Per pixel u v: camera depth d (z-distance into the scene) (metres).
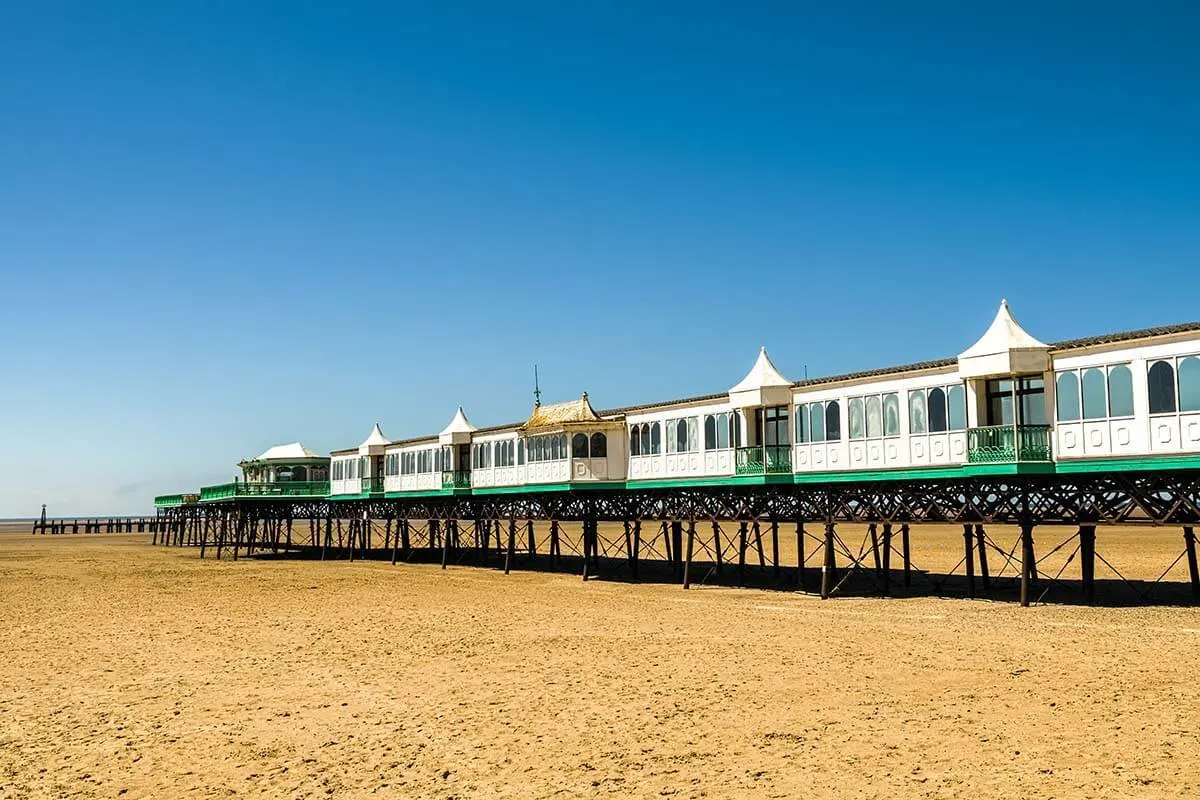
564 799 13.77
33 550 82.44
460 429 54.09
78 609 36.59
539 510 50.06
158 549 83.75
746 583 42.31
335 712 19.12
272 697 20.53
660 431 41.12
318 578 50.88
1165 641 24.19
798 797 13.52
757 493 37.69
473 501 55.62
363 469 64.88
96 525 128.88
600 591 41.19
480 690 20.86
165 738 17.36
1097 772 14.09
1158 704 17.89
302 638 28.67
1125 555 51.22
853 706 18.55
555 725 17.70
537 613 33.69
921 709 18.16
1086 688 19.34
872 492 33.94
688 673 22.09
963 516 31.80
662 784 14.25
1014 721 17.09
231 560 67.62
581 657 24.47
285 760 15.93
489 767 15.32
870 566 49.62
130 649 26.84
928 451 31.08
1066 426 28.19
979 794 13.37
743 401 36.16
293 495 69.75
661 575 47.47
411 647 26.69
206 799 14.12
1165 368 26.25
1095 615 28.88
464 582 47.34
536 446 46.69
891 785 13.88
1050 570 44.59
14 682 22.38
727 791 13.87
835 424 33.91
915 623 28.62
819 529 81.06
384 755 16.11
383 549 75.81
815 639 26.27
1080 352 27.84
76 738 17.42
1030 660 22.28
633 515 43.12
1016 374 28.92
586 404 44.97
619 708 18.88
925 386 31.25
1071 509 29.86
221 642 28.05
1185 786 13.34
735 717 17.97
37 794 14.42
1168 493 27.38
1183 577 40.38
